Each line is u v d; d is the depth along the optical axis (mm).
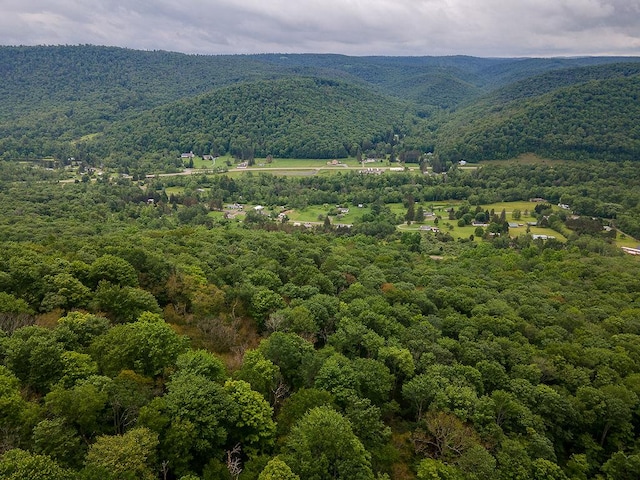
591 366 63562
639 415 56281
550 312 82125
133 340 46219
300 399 44656
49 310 54969
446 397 50094
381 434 45438
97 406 36438
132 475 31375
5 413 34781
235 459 39469
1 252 70250
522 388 55500
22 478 28531
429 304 78938
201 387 40500
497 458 45031
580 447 54188
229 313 66625
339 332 60875
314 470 36312
